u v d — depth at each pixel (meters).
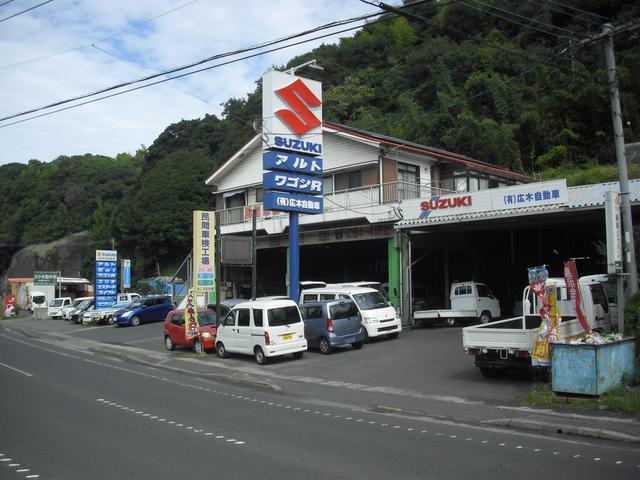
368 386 13.75
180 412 10.77
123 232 58.28
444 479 6.41
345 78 55.25
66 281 58.06
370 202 27.09
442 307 28.08
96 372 17.08
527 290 14.86
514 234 30.16
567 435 8.72
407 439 8.50
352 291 21.05
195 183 55.91
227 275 36.34
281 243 30.75
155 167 59.41
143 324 34.31
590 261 28.02
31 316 54.09
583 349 10.52
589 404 10.14
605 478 6.40
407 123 44.56
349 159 28.94
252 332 18.31
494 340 12.95
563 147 41.09
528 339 12.38
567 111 42.41
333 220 26.91
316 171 23.36
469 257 29.86
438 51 48.62
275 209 21.97
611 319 15.77
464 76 46.53
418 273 29.97
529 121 41.78
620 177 13.73
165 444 8.14
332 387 13.84
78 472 6.76
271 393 13.50
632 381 11.07
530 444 8.14
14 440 8.40
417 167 29.52
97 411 10.79
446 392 12.47
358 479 6.42
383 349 19.00
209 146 65.56
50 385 14.24
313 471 6.75
